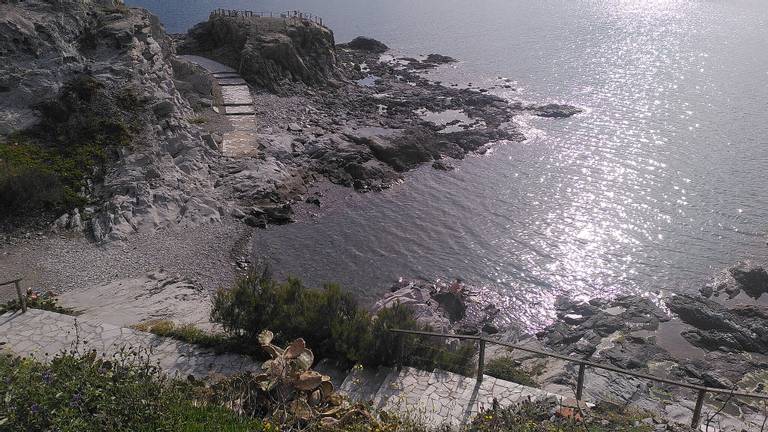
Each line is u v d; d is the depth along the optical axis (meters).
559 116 66.62
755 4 132.62
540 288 37.88
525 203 48.34
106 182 39.69
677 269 39.41
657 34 105.19
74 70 45.69
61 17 48.75
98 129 42.28
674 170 53.19
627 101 71.00
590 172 53.38
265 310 20.88
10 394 11.27
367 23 119.25
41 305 23.23
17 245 34.03
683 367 29.86
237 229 41.66
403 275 38.72
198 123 55.22
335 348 19.56
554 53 93.75
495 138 60.69
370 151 55.06
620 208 47.19
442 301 35.12
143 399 12.00
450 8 134.38
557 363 26.50
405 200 48.88
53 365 13.41
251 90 68.00
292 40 75.06
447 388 17.19
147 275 33.53
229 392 14.09
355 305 21.83
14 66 43.41
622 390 23.06
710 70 82.38
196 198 42.78
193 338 20.84
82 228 36.59
